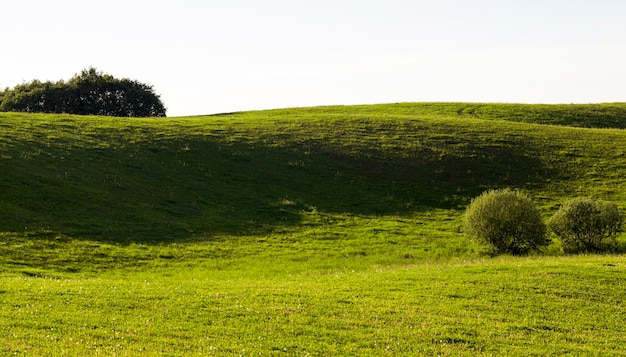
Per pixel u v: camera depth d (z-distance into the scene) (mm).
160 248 34375
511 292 23828
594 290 24406
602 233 37000
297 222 42469
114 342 16391
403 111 88000
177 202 43344
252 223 41219
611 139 64812
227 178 50188
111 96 103125
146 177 47188
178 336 17312
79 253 31594
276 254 35219
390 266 31922
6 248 30375
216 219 41125
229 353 16125
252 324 18703
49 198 38812
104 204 40062
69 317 18266
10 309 18594
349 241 38938
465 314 20875
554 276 26359
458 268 28344
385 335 18297
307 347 16984
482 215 36219
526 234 35562
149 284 24078
